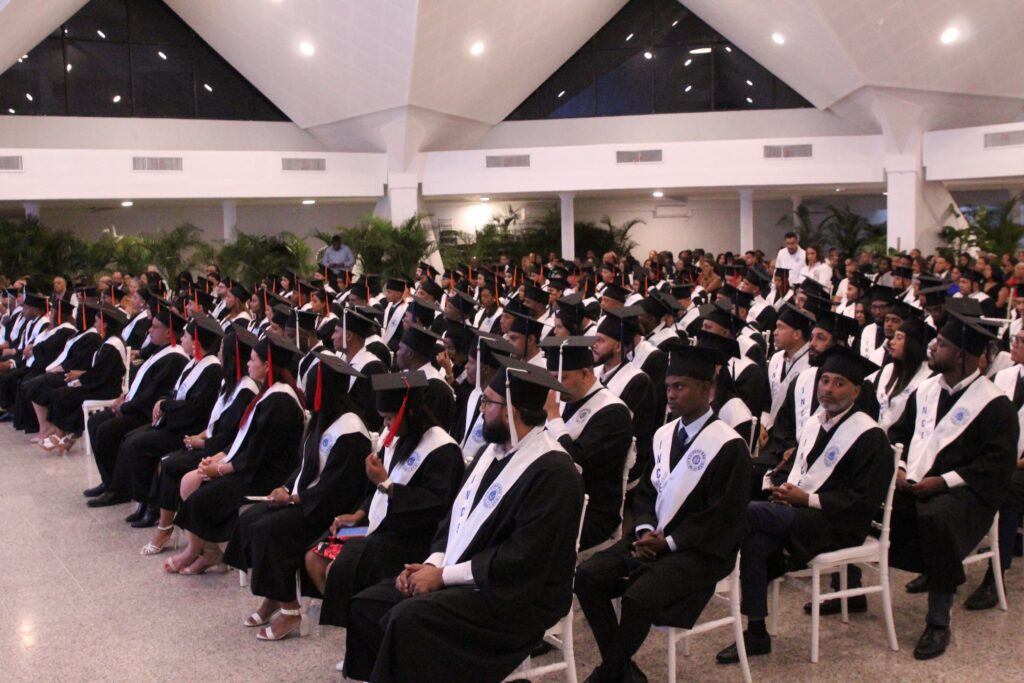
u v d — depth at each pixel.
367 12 17.69
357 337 6.87
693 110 21.86
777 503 4.60
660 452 4.53
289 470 5.89
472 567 3.68
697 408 4.41
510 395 3.79
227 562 5.28
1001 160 18.38
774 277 12.12
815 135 21.25
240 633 5.12
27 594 5.77
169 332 7.82
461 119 21.09
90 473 8.76
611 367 6.16
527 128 22.28
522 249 22.30
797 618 5.11
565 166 20.56
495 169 20.77
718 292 9.91
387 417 4.65
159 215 22.45
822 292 9.99
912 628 4.91
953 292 9.31
